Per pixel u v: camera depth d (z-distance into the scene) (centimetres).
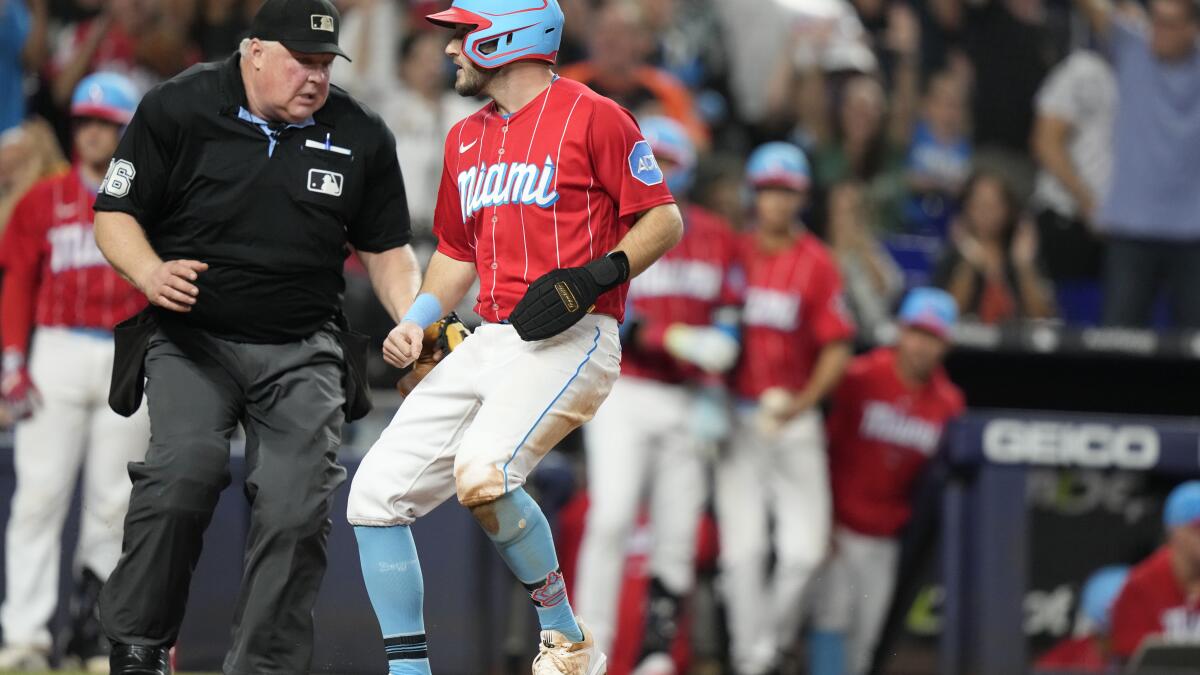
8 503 2477
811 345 2762
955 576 2755
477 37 1348
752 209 3025
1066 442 2756
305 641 1400
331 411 1452
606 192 1349
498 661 2517
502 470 1308
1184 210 3234
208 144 1424
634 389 2592
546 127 1341
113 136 2325
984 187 3197
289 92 1400
